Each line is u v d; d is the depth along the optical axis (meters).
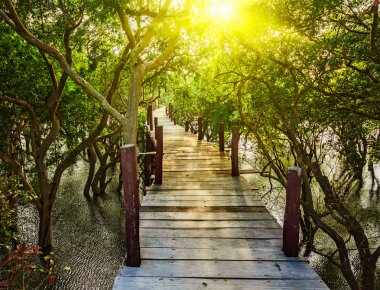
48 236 12.71
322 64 6.41
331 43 6.09
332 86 7.22
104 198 20.06
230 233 4.28
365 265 6.91
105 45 12.23
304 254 11.54
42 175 11.87
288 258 3.53
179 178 7.73
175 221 4.76
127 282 3.05
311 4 5.70
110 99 11.23
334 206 7.27
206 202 5.74
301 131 8.80
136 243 3.30
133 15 8.64
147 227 4.51
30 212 16.75
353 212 16.16
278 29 6.57
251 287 2.99
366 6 5.51
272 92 7.75
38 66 10.16
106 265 12.09
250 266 3.36
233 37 7.46
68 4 8.83
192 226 4.55
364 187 20.75
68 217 16.89
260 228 4.47
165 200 5.87
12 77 9.61
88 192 20.30
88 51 12.29
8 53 9.25
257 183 20.56
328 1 5.30
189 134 18.31
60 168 12.12
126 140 7.62
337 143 8.85
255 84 8.91
